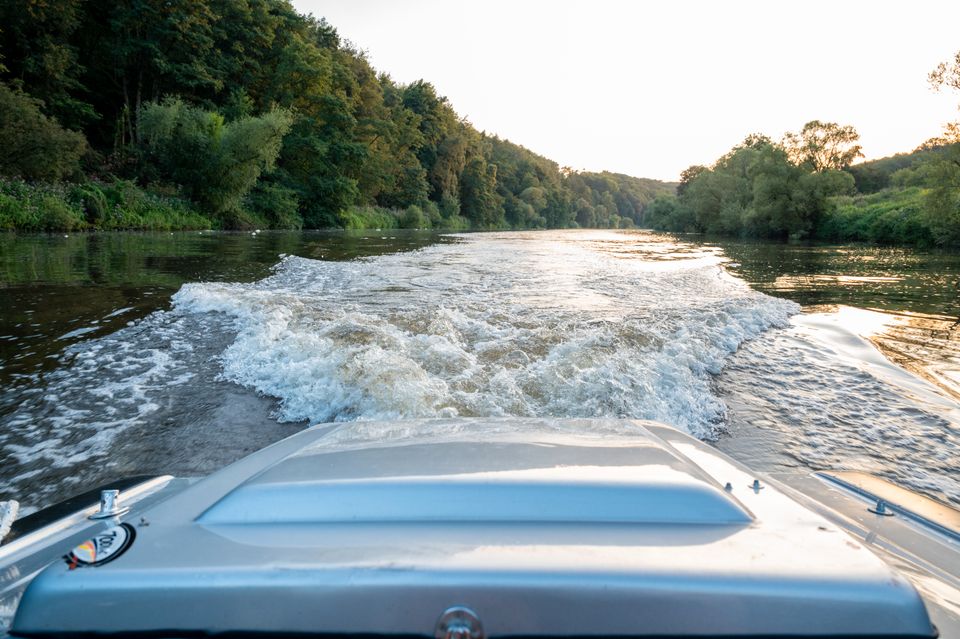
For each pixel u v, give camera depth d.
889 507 1.30
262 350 4.41
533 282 9.30
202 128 32.47
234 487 1.01
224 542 0.81
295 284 8.34
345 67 57.53
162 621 0.69
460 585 0.69
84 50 35.34
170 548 0.79
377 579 0.70
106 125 36.62
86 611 0.70
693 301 7.38
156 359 4.28
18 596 0.88
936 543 1.14
